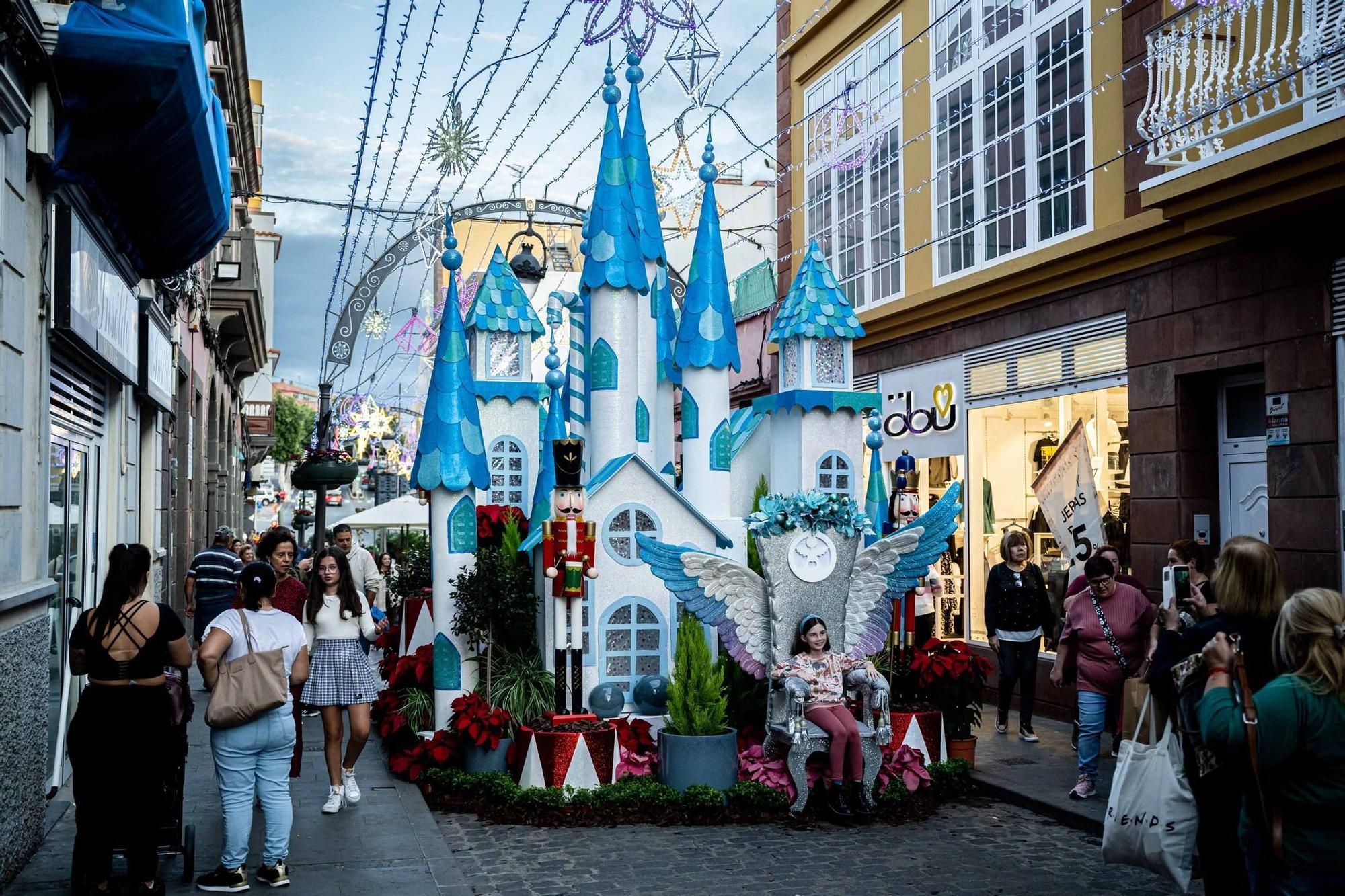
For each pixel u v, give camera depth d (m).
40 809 6.55
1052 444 12.21
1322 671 3.65
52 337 7.43
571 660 8.40
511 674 9.03
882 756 8.31
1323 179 8.11
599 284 9.61
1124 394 11.15
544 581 9.10
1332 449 8.73
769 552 8.33
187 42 6.51
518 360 11.43
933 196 14.28
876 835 7.58
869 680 8.11
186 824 6.38
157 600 12.44
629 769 8.29
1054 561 12.07
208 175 8.12
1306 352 8.95
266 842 5.99
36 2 6.22
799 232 17.83
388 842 6.88
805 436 10.27
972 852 7.14
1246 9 8.79
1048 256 11.81
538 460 11.35
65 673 8.16
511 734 8.69
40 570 6.87
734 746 8.16
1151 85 9.78
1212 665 4.01
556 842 7.36
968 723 9.23
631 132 10.58
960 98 13.80
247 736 5.85
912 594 9.60
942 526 8.71
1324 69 8.13
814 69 17.31
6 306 6.10
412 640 11.07
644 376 10.09
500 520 10.11
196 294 16.89
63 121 6.84
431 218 12.16
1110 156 11.17
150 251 9.74
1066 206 11.85
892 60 15.25
